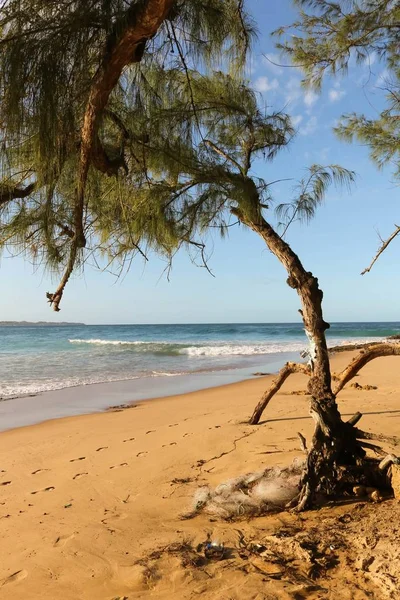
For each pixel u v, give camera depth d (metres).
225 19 2.57
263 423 7.27
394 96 4.86
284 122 4.39
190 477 4.95
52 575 3.09
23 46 2.02
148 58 2.72
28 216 2.61
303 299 4.48
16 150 2.26
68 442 7.09
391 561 2.62
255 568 2.85
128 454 6.11
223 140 4.16
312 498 3.84
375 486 3.96
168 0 1.91
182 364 19.94
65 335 54.78
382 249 4.57
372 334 47.94
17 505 4.50
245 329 69.12
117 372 17.11
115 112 2.82
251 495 3.95
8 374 16.55
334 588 2.55
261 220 4.32
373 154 5.30
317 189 4.52
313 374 4.37
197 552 3.18
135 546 3.40
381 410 7.95
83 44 2.10
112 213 3.37
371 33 4.38
